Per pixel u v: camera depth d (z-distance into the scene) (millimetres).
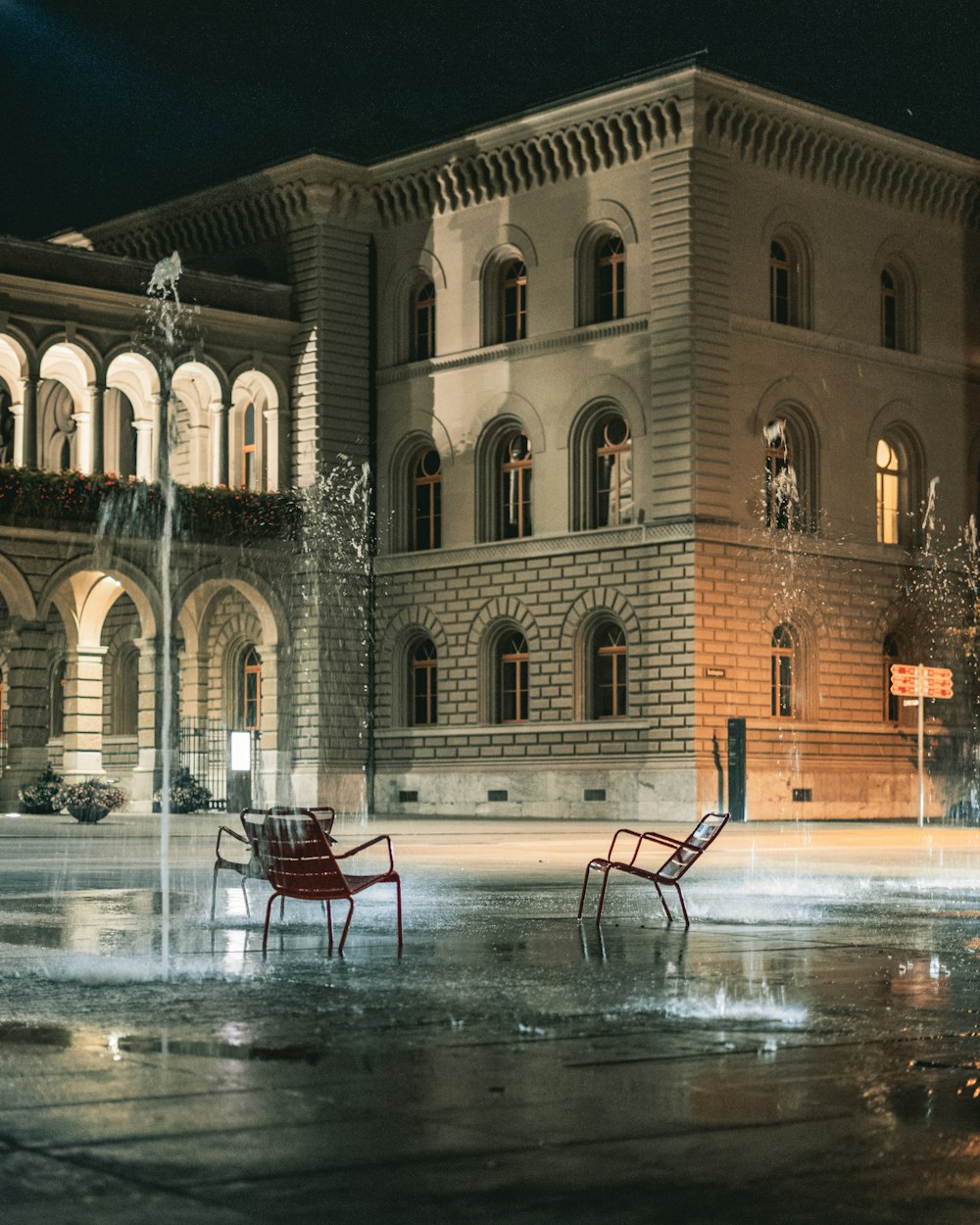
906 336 59062
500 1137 8414
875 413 57344
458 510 58156
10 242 54344
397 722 59531
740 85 52438
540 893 23500
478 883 25406
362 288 60531
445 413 58562
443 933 17766
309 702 58656
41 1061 10250
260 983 13703
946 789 58594
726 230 52875
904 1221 7109
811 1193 7500
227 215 62156
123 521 55188
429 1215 7113
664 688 52125
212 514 57125
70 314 55469
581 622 54469
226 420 58719
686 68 51125
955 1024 11906
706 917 20031
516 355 56500
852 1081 9828
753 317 53656
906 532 58594
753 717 52875
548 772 54844
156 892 22812
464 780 57156
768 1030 11578
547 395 55688
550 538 55156
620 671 54094
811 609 54906
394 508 60156
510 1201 7324
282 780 58781
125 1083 9617
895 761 57000
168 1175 7656
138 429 60000
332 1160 7938
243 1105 9047
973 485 60750
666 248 52406
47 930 17688
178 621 56531
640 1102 9211
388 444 60219
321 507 59250
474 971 14523
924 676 50062
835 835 44000
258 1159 7938
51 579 53875
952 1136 8516
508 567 56500
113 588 57438
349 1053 10609
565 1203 7305
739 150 53344
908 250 58875
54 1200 7258
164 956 15422
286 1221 6992
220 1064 10188
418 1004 12641
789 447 55000
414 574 59188
